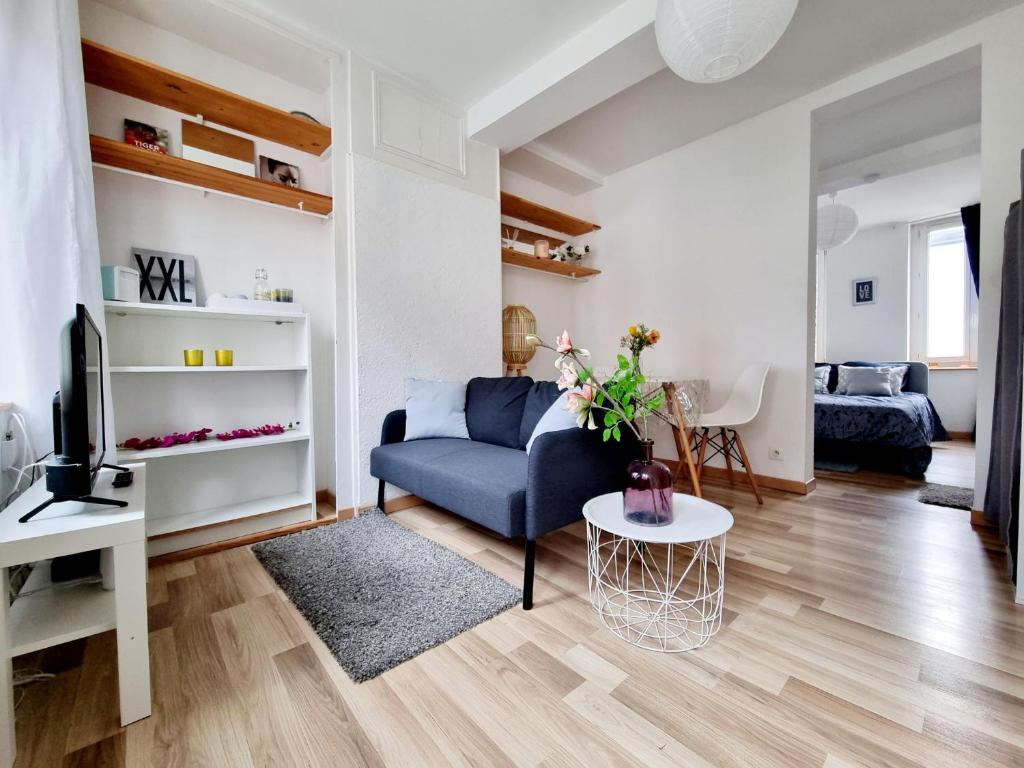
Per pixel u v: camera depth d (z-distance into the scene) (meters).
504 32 2.24
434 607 1.49
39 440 1.48
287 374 2.53
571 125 3.13
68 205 1.54
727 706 1.06
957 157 3.33
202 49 2.25
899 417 3.21
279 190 2.22
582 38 2.23
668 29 1.51
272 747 0.95
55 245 1.52
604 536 2.17
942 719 1.00
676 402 2.52
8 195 1.45
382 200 2.52
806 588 1.62
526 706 1.07
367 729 1.00
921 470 3.17
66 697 1.10
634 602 1.54
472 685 1.14
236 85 2.36
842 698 1.07
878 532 2.15
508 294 3.70
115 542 1.00
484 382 2.64
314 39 2.26
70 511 1.08
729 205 3.16
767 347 2.98
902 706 1.04
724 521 1.33
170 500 2.18
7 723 0.88
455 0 2.03
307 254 2.60
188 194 2.21
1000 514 1.96
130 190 2.05
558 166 3.61
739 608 1.49
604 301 4.02
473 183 2.97
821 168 3.68
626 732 0.98
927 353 5.04
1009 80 2.06
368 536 2.13
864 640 1.30
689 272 3.40
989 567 1.76
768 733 0.97
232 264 2.34
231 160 2.27
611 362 3.96
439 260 2.78
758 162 3.00
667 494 1.32
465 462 1.92
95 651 1.29
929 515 2.38
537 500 1.52
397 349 2.60
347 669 1.19
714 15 1.37
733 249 3.14
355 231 2.41
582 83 2.37
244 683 1.15
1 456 1.39
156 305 1.88
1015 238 1.82
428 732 0.99
